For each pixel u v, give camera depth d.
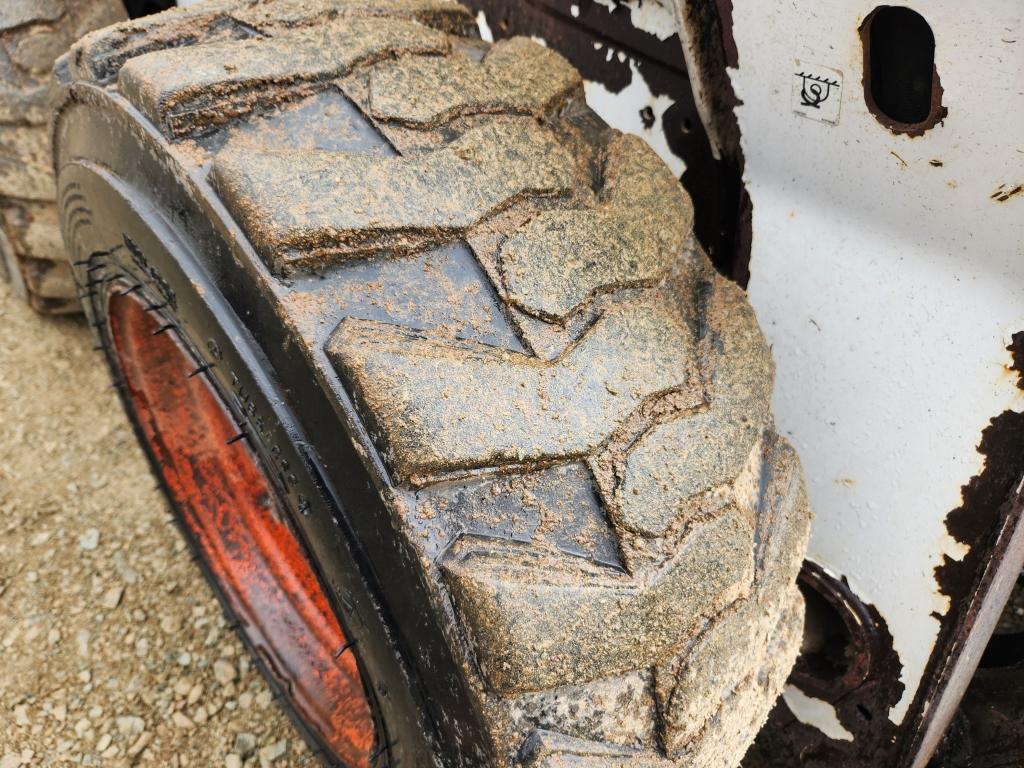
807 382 0.51
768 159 0.48
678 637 0.37
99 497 0.82
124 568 0.77
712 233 0.54
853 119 0.43
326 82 0.43
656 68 0.51
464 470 0.36
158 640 0.72
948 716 0.55
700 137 0.51
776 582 0.42
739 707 0.40
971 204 0.41
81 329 0.98
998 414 0.44
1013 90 0.37
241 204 0.38
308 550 0.45
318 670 0.63
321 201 0.38
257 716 0.68
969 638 0.49
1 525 0.80
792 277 0.50
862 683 0.53
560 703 0.36
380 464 0.36
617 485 0.37
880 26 0.40
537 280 0.38
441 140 0.41
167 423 0.67
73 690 0.69
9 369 0.93
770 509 0.42
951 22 0.37
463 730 0.38
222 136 0.42
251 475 0.67
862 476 0.50
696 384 0.40
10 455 0.86
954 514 0.47
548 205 0.41
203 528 0.69
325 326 0.37
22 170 0.83
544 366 0.37
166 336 0.62
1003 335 0.43
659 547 0.37
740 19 0.44
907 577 0.50
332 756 0.59
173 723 0.67
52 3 0.77
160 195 0.44
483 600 0.35
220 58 0.42
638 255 0.41
